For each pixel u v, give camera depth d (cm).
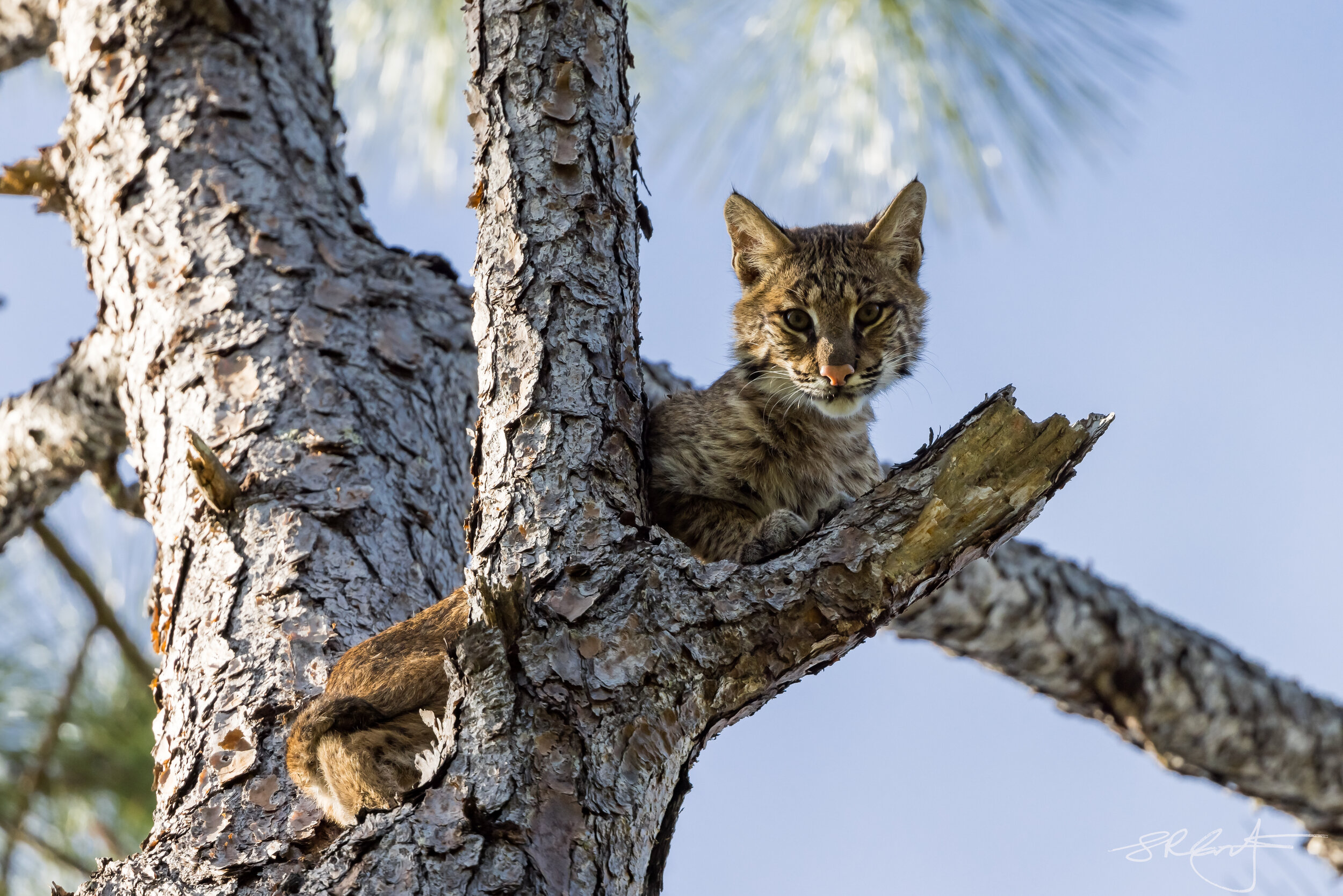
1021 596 1067
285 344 815
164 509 777
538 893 480
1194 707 1089
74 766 933
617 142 688
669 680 534
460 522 807
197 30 965
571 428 601
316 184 938
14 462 1025
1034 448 564
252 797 605
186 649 688
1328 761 1107
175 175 902
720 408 923
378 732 640
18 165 952
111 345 939
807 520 894
